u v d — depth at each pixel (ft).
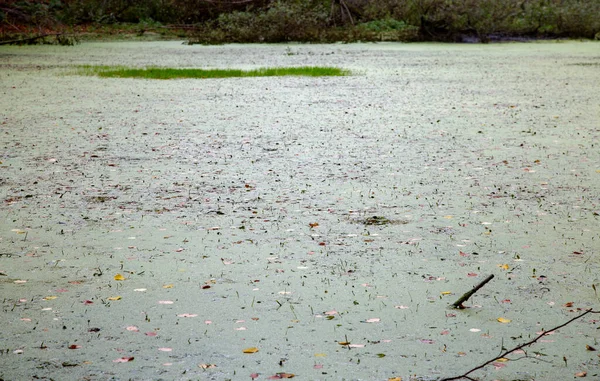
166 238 19.30
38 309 14.71
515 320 14.15
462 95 50.26
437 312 14.53
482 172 26.76
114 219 21.06
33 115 41.06
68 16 124.77
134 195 23.70
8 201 23.04
